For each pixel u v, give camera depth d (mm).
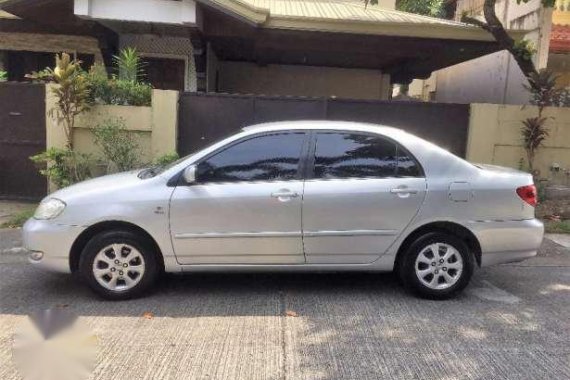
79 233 5215
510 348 4375
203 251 5285
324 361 4102
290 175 5375
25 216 8484
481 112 9672
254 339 4477
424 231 5453
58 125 9352
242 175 5359
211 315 4996
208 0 10375
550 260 7117
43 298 5391
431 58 13430
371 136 5496
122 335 4508
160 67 13469
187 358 4113
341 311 5148
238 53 14188
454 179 5426
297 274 6309
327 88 16031
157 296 5488
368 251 5402
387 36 11500
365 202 5324
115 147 9180
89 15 10516
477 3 16391
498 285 6055
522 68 10281
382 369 3988
